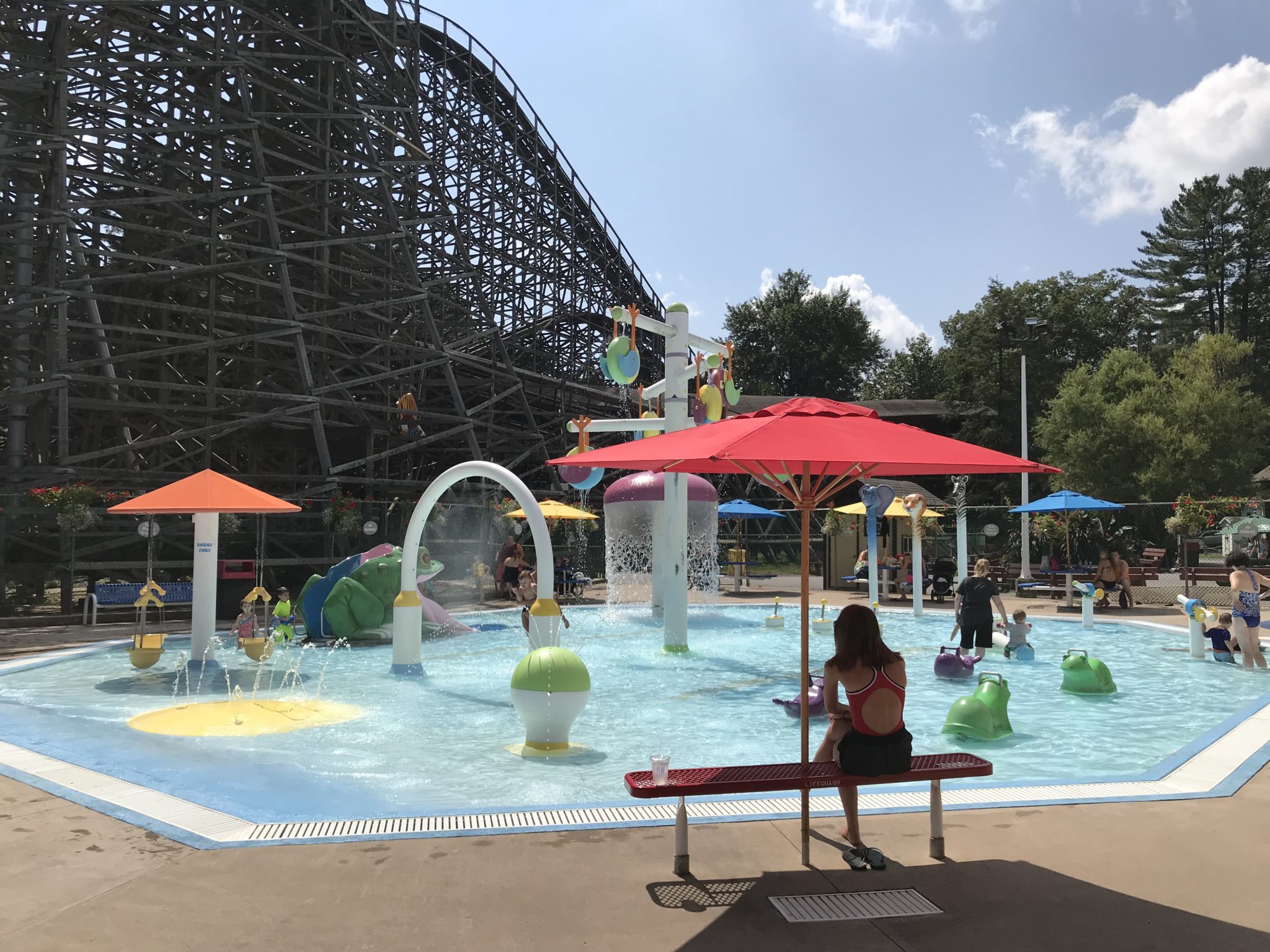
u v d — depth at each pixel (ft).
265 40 109.60
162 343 107.65
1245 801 20.39
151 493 44.27
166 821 19.10
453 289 146.20
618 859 16.70
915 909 14.33
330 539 81.35
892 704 16.93
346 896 14.85
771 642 57.82
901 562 91.35
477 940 13.12
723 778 16.71
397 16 128.06
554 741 28.04
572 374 175.32
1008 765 26.66
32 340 94.79
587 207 176.35
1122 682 42.47
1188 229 253.85
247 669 46.06
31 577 67.10
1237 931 13.39
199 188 105.81
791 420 17.48
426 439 112.68
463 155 149.18
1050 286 220.23
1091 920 13.83
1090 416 170.81
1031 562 118.11
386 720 33.19
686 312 55.57
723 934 13.37
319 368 114.32
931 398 261.44
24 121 86.74
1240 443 171.12
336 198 119.14
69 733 30.27
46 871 15.96
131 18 96.12
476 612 76.54
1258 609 46.57
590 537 117.39
